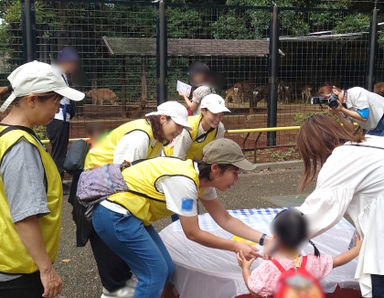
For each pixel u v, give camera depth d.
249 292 2.44
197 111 4.95
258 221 3.57
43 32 8.80
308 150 2.37
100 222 2.45
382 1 14.49
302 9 8.45
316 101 5.85
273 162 7.87
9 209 2.02
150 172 2.44
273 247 2.35
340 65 11.98
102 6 10.06
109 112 10.35
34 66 2.10
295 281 2.23
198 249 3.02
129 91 11.16
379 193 2.23
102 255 2.64
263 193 6.40
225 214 2.96
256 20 14.99
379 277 2.19
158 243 2.73
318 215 2.28
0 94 3.51
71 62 6.25
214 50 13.35
